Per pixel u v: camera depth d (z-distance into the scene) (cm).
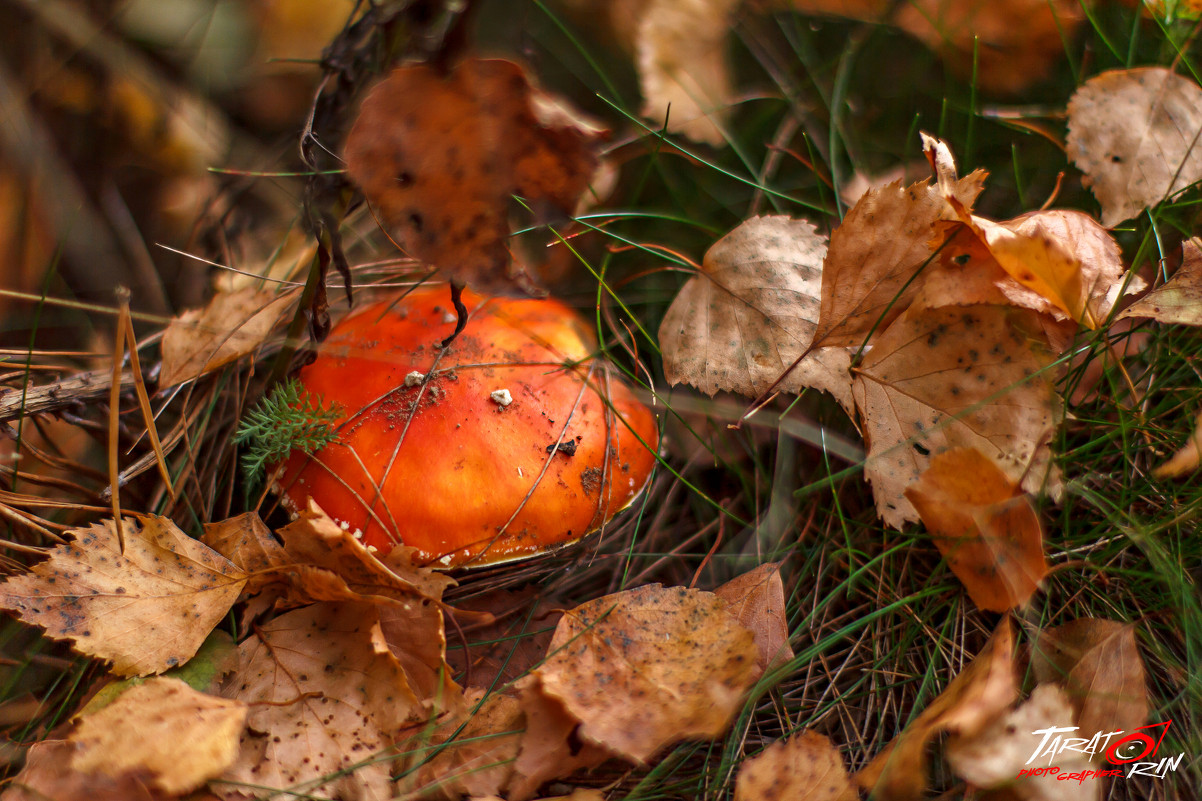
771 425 64
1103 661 59
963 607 61
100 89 72
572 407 61
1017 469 59
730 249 63
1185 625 59
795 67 71
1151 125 63
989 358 60
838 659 62
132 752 57
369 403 61
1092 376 63
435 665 59
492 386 61
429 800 58
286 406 61
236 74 74
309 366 62
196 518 62
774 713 61
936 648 61
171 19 72
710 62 71
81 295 70
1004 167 68
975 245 60
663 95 70
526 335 62
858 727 61
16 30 70
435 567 60
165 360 62
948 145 69
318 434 61
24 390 61
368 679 59
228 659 59
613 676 59
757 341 62
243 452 63
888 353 61
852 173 69
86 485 65
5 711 60
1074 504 62
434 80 58
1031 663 59
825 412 65
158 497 63
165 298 70
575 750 58
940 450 60
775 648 60
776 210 68
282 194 71
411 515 60
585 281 69
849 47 69
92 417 65
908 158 67
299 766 58
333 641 59
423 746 58
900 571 62
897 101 70
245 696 59
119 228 71
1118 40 68
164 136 72
